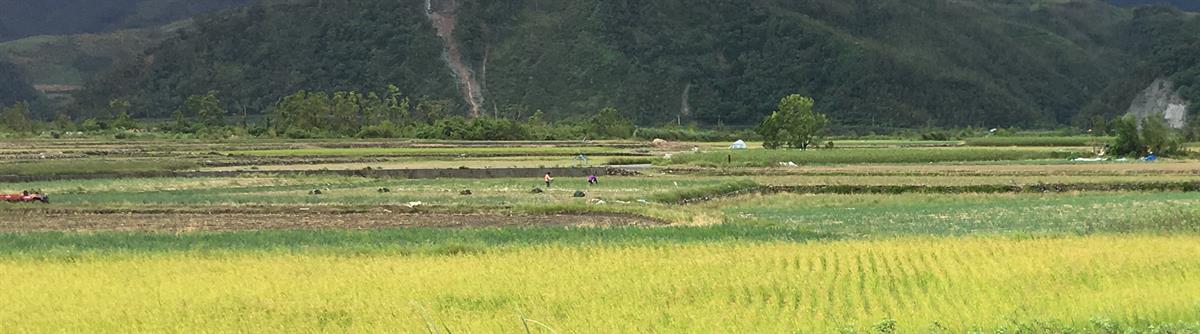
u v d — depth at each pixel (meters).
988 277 80.56
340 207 160.00
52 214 155.62
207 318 70.69
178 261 99.31
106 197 184.25
